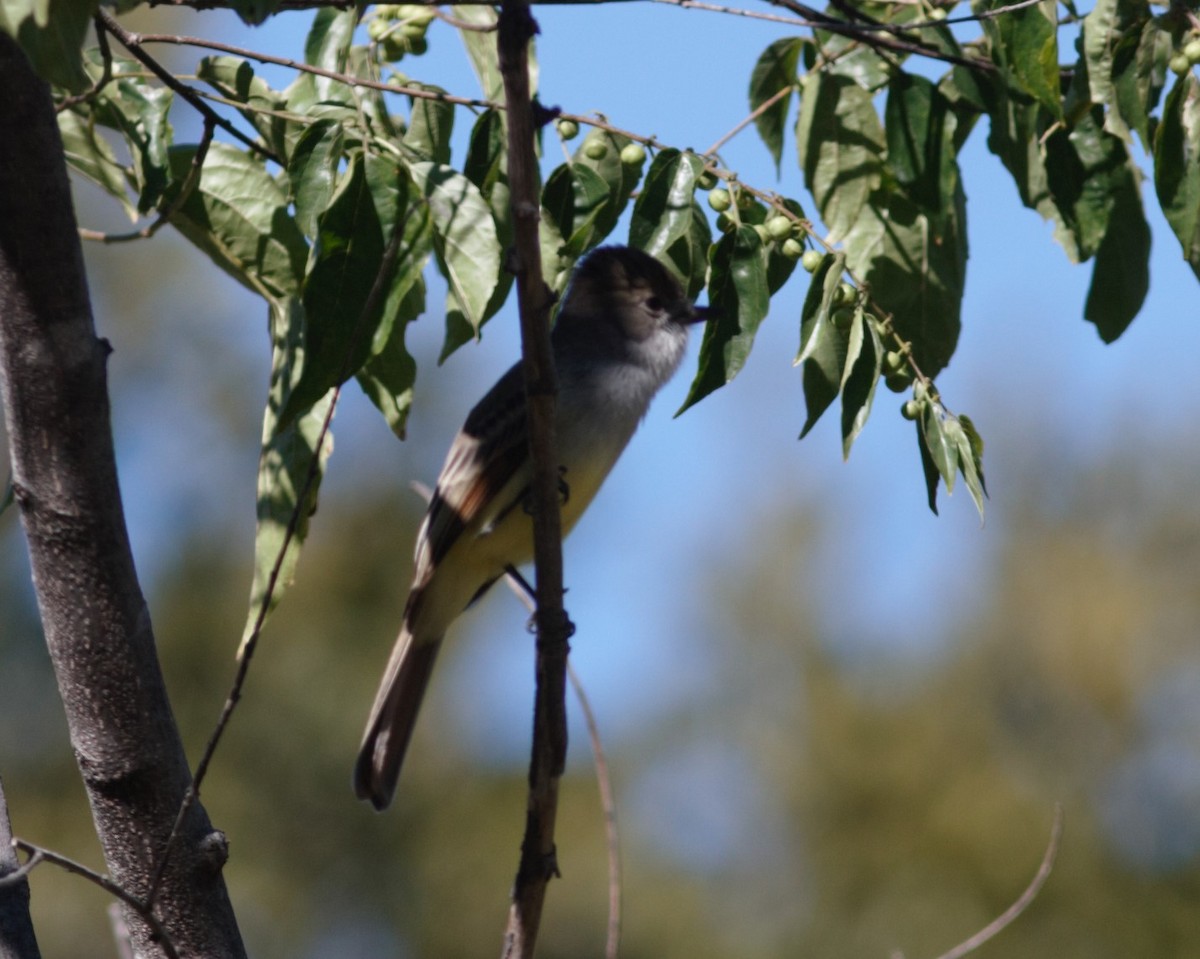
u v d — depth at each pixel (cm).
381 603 1864
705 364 628
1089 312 752
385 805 922
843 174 729
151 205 656
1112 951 1817
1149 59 654
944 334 741
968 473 623
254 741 1795
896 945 1838
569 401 932
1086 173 719
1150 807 1906
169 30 1777
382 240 576
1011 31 657
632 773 2025
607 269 966
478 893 1809
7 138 500
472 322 562
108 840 555
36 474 532
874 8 756
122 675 544
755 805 1980
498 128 659
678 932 1878
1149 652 1966
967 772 1922
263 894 1742
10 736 1720
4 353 522
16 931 512
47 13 454
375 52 723
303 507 656
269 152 676
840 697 1997
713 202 661
